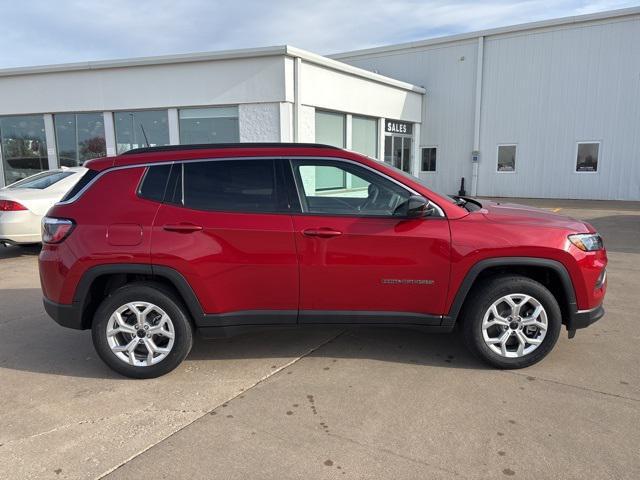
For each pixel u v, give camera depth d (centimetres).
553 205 1659
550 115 1867
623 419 316
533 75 1877
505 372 387
